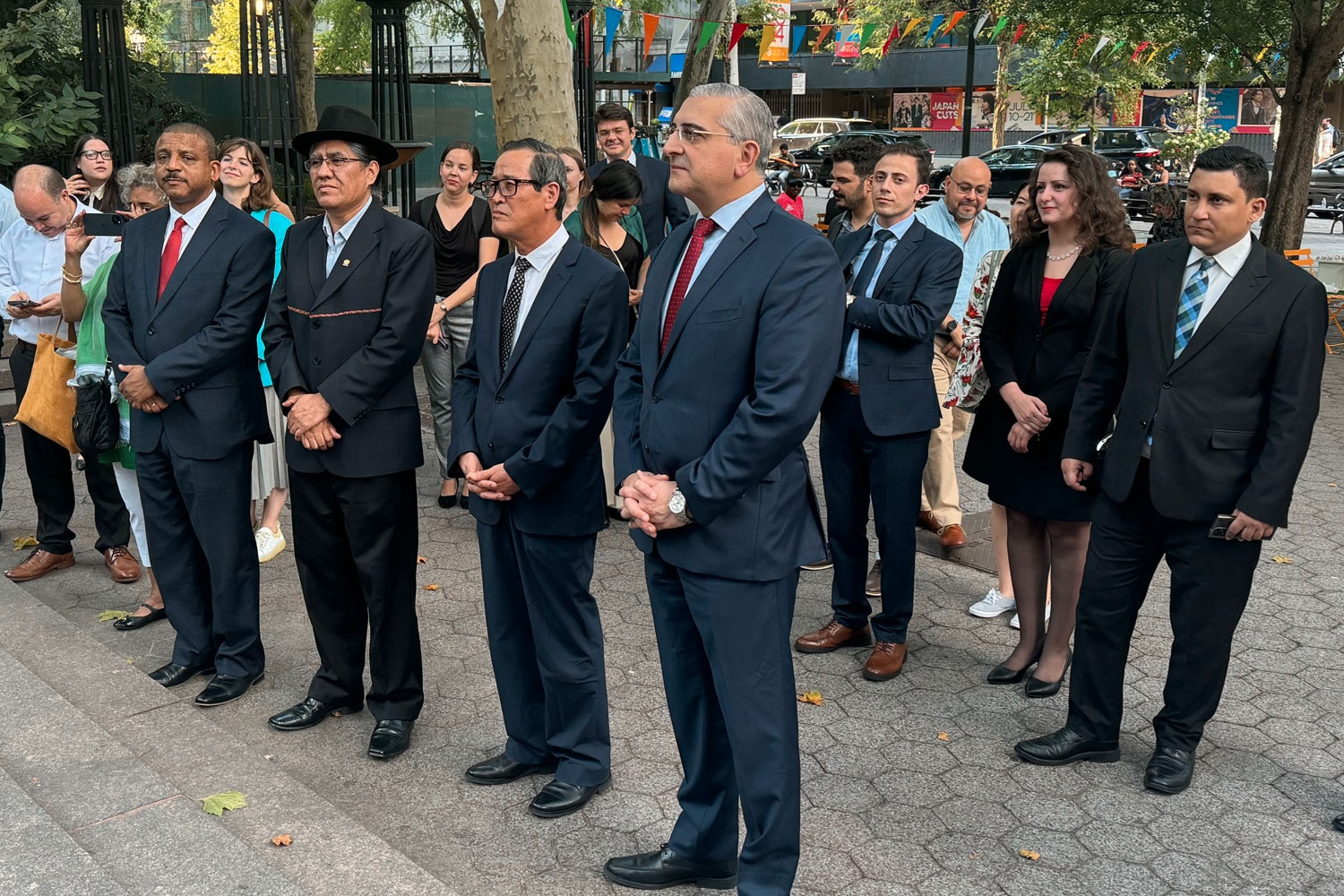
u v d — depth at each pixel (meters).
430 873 3.21
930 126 41.78
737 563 2.76
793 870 2.90
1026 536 4.37
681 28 25.06
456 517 6.48
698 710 3.04
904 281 4.38
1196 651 3.61
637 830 3.46
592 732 3.60
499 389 3.50
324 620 4.05
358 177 3.70
